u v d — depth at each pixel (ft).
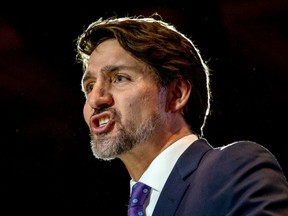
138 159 6.05
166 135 6.10
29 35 19.16
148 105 6.04
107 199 21.86
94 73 6.25
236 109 19.49
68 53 19.45
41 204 22.09
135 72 6.14
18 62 19.93
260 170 5.01
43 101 20.79
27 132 21.42
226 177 5.09
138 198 5.70
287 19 17.48
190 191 5.33
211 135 19.95
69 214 21.97
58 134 21.35
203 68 6.72
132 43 6.21
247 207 4.69
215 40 18.01
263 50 18.20
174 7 17.49
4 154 21.81
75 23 18.61
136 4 17.58
